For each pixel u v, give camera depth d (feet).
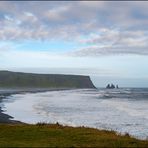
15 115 206.18
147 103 327.47
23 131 77.97
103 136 72.23
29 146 56.95
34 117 191.83
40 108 263.29
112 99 408.67
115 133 80.23
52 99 410.93
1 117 188.75
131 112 221.05
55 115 200.75
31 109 254.27
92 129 83.82
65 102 343.05
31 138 68.74
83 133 75.77
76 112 220.84
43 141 64.59
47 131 77.87
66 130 80.07
